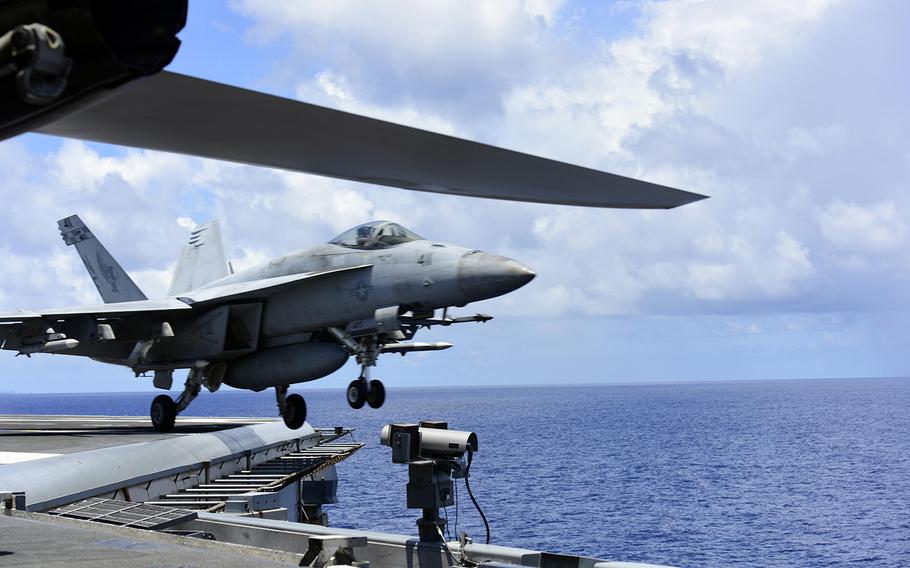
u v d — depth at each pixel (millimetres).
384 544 7023
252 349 22734
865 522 68062
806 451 132000
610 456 124500
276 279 21906
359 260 20594
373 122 1920
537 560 6340
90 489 13117
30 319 22328
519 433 182625
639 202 2549
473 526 64125
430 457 7020
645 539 59594
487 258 18859
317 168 2242
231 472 20562
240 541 8227
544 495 82125
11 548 5328
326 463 24203
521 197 2514
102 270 32219
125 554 4996
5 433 24844
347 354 21719
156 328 23125
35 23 1711
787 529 64625
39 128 1886
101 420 39031
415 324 20688
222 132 1964
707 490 86688
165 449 17000
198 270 30656
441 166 2221
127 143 2006
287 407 23234
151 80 1757
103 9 1750
